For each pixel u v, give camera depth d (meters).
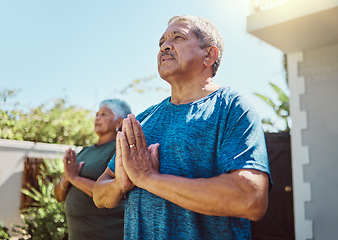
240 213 0.95
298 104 4.93
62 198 2.65
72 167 2.45
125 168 1.15
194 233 1.07
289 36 4.59
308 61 4.91
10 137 7.19
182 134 1.17
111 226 2.22
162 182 1.06
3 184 6.35
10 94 7.32
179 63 1.29
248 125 1.08
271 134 6.06
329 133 4.63
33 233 4.98
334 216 4.49
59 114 8.08
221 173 1.07
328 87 4.71
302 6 4.05
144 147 1.17
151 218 1.14
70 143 8.08
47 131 7.86
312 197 4.68
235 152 1.02
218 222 1.08
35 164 6.87
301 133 4.87
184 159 1.13
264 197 0.96
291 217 5.71
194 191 1.00
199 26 1.34
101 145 2.63
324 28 4.27
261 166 0.99
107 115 2.70
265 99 7.75
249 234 1.19
